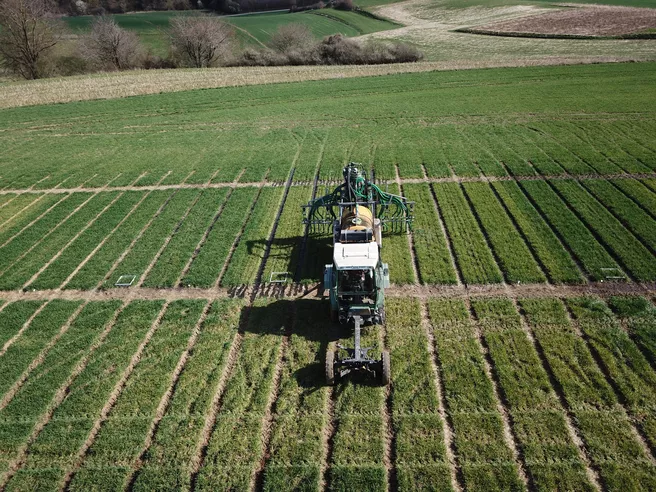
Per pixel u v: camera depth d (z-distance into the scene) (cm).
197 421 1367
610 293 1756
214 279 1989
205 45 7081
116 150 3562
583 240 2066
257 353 1593
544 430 1273
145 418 1388
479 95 4319
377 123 3781
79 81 5641
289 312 1781
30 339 1720
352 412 1370
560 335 1579
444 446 1255
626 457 1193
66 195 2869
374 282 1541
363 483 1177
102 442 1322
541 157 2897
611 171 2662
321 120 3959
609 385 1388
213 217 2492
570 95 4081
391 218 2206
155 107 4697
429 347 1584
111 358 1609
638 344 1526
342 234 1672
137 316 1798
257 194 2709
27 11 6688
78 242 2325
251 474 1219
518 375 1438
